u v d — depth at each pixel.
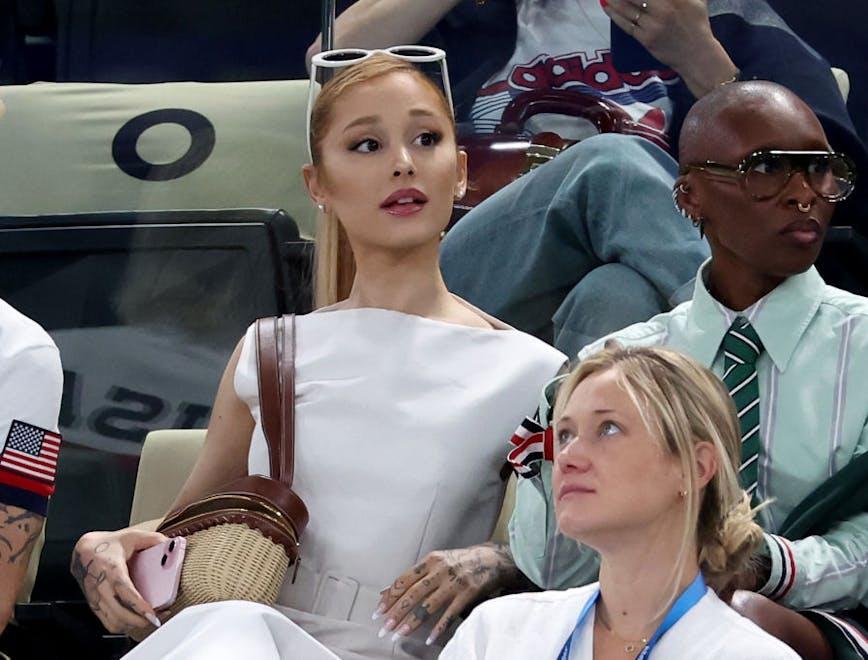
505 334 9.39
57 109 12.91
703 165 8.89
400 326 9.34
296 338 9.44
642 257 10.33
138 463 11.73
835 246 11.00
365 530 8.98
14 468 9.13
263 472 9.24
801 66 11.82
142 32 14.06
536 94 12.09
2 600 9.05
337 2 13.48
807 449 8.55
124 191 12.70
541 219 10.75
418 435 9.06
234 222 12.00
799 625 7.77
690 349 8.88
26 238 12.06
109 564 8.80
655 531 6.85
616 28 12.04
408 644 8.86
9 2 13.92
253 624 7.88
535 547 8.55
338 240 10.23
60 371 9.46
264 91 12.96
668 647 6.75
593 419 6.91
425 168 9.42
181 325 11.95
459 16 12.47
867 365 8.61
